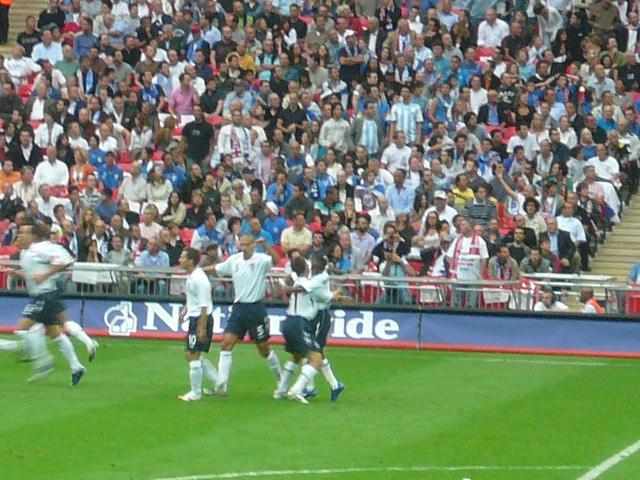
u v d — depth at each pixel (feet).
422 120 161.58
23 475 68.59
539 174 153.99
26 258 97.71
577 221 143.84
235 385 101.24
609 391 103.30
